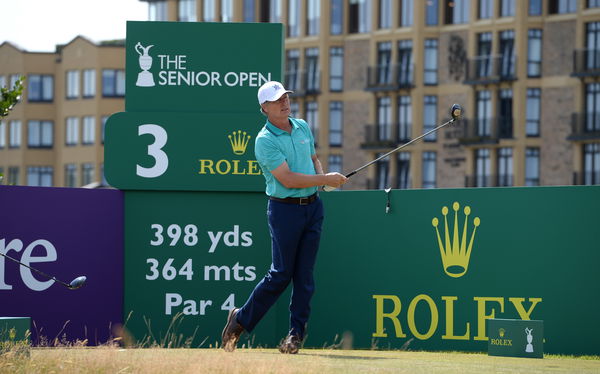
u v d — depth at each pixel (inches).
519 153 7672.2
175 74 1393.9
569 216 1259.2
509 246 1284.4
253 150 1379.2
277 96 1111.6
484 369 964.0
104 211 1375.5
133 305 1378.0
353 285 1353.3
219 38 1400.1
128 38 1395.2
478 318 1295.5
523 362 1068.5
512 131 7696.9
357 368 951.0
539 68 7657.5
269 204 1146.7
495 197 1293.1
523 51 7637.8
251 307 1159.6
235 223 1386.6
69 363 949.2
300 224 1130.0
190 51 1397.6
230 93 1398.9
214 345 1379.2
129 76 1390.3
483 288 1294.3
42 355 1005.2
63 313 1350.9
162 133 1381.6
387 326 1337.4
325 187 1154.0
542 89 7642.7
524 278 1275.8
